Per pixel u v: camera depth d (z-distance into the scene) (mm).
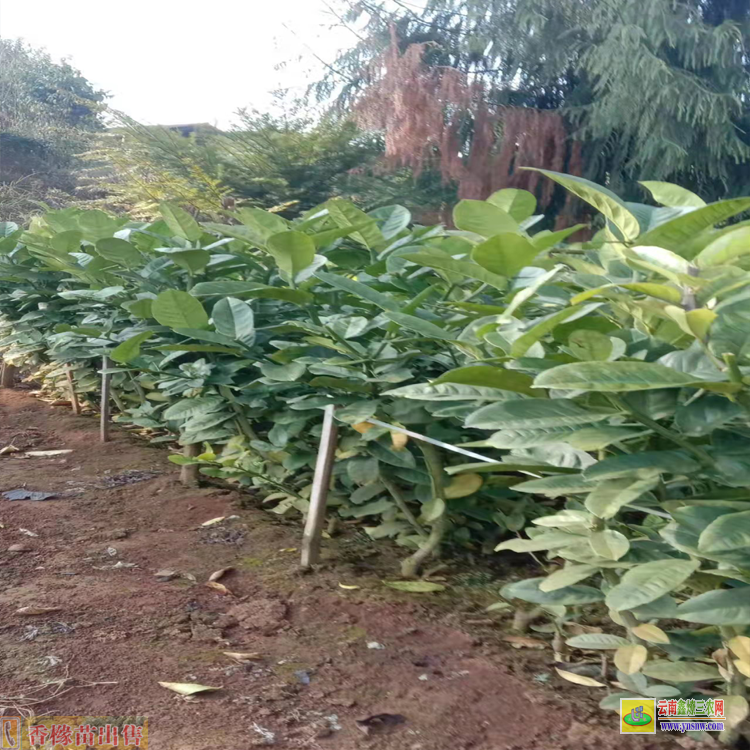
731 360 1625
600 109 10453
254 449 3596
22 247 5719
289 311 3775
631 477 1880
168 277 4109
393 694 2246
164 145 13555
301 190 13359
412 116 11250
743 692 1937
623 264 2424
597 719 2127
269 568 3119
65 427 5523
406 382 3066
